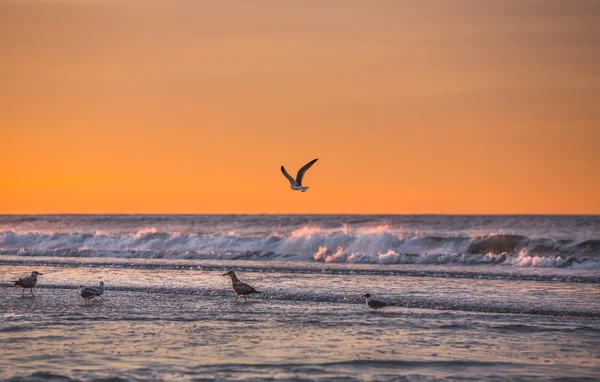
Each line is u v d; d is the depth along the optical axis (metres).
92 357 31.36
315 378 28.19
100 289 49.44
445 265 78.81
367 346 33.78
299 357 31.58
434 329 38.03
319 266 78.06
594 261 75.31
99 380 27.70
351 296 51.28
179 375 28.47
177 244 112.88
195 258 93.69
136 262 84.38
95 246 120.06
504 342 34.72
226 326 38.84
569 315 43.00
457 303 47.56
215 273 70.12
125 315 42.66
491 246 92.62
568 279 62.19
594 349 33.25
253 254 92.88
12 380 27.69
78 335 36.19
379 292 53.59
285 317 42.00
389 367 29.89
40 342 34.47
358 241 98.88
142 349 32.97
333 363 30.53
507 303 47.50
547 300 48.88
